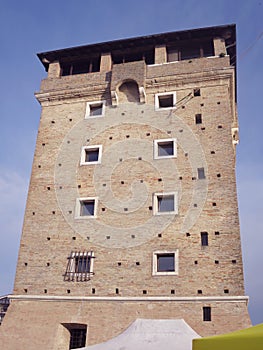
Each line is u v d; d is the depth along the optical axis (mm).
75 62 37406
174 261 25594
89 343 23859
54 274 26953
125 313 24453
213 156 28719
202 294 24125
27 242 28578
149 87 32875
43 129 33406
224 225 25953
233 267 24500
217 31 33719
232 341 10789
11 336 25109
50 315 25500
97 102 33438
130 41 34688
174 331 16594
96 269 26453
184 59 34781
